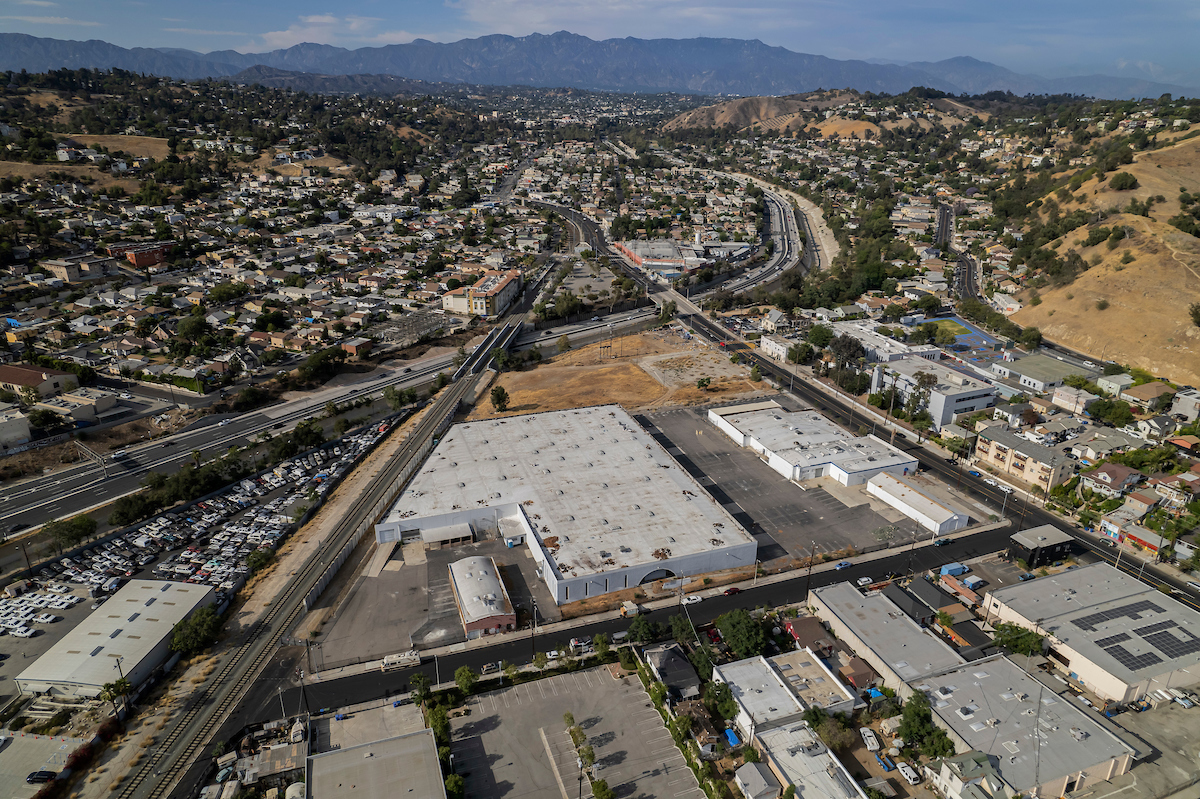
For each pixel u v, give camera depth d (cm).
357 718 10381
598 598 13100
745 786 8925
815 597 12562
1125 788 9194
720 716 10350
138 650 11212
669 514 14962
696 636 11825
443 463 16975
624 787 9300
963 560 14212
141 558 14275
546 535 14150
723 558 13900
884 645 11312
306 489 17150
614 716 10469
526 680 11150
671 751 9888
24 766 9481
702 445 19275
